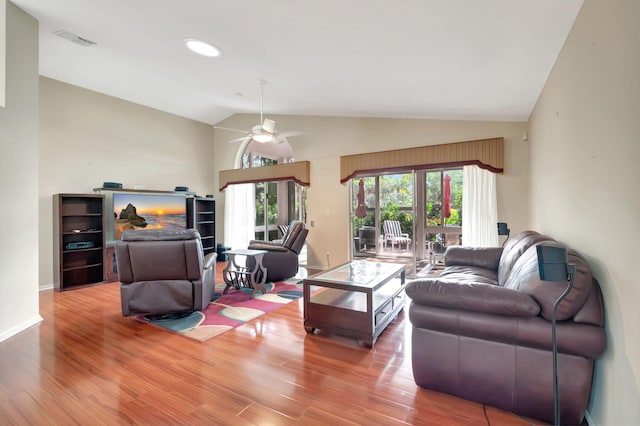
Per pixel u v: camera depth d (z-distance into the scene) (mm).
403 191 5750
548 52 2361
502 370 1737
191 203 6195
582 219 1925
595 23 1651
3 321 2793
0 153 2781
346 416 1735
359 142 5473
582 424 1683
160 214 5613
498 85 3043
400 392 1961
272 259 4773
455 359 1852
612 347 1465
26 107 3074
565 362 1604
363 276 3037
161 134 6312
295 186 8344
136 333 2906
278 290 4363
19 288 2963
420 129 4910
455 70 2740
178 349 2568
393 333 2896
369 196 6039
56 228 4516
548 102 2811
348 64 2914
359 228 6137
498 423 1669
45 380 2107
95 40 3617
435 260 5574
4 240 2811
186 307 3244
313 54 2811
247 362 2350
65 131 4875
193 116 6801
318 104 4836
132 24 3021
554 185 2654
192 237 3232
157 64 4129
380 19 2029
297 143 6121
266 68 3443
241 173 6836
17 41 2986
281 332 2914
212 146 7395
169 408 1811
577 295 1537
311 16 2145
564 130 2295
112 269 5020
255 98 5020
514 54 2391
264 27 2451
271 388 2010
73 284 4742
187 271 3221
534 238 2561
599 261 1646
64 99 4875
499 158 4270
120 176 5609
